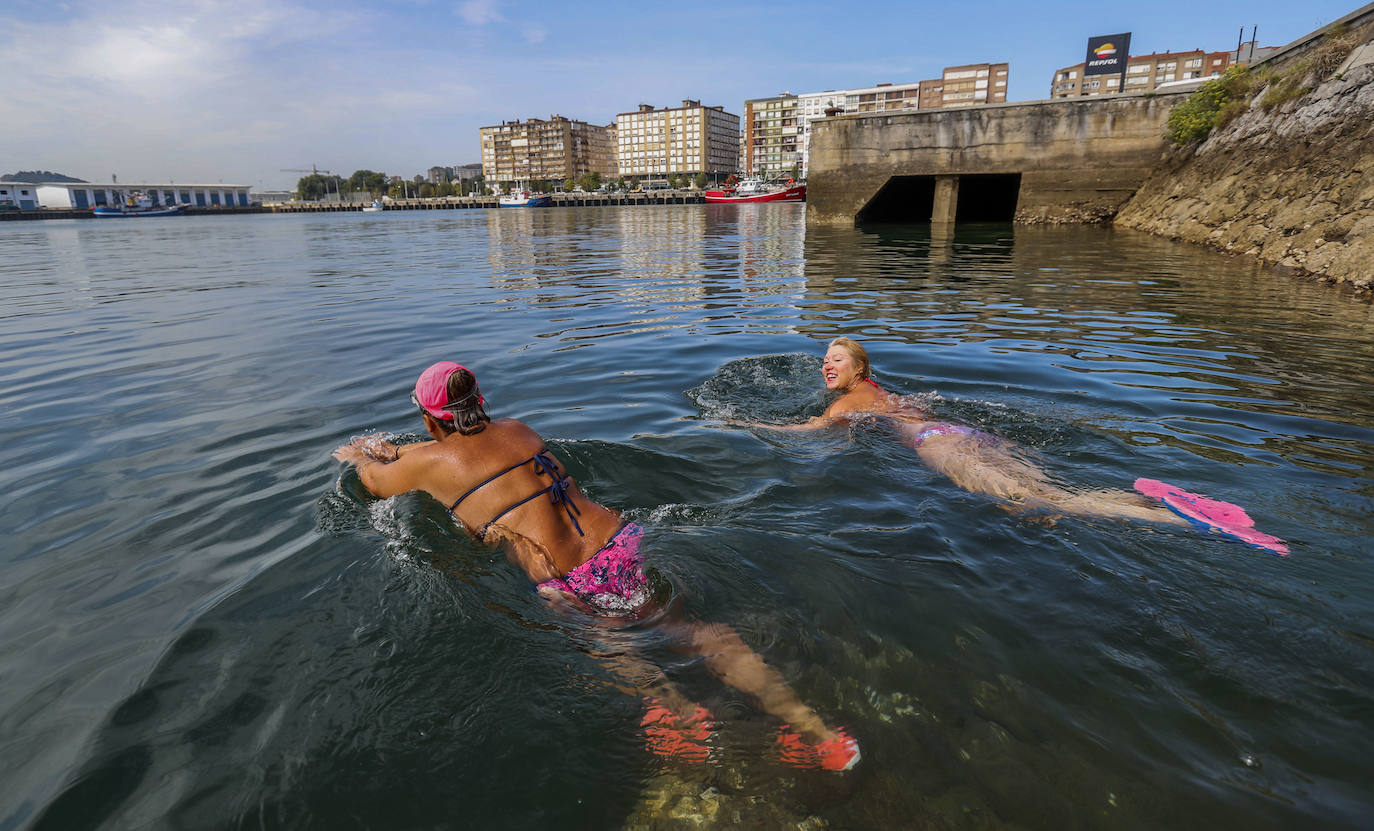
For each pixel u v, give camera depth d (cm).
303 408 445
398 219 5716
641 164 13600
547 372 532
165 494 321
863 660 200
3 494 325
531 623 222
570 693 191
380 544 270
